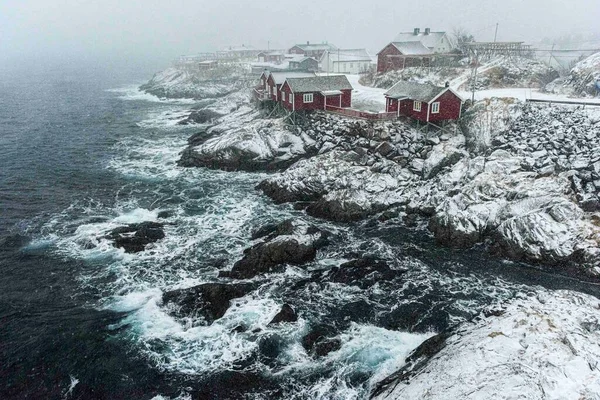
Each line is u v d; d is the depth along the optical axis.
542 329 18.23
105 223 33.19
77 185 41.25
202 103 87.75
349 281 25.52
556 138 35.81
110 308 23.84
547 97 45.72
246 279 25.91
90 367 19.94
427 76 61.09
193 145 52.38
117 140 57.72
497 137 39.00
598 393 14.95
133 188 40.44
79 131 63.12
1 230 32.16
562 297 21.61
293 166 40.09
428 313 22.84
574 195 29.81
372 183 35.47
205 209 35.72
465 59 65.62
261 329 21.97
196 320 22.69
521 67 57.59
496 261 27.33
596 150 33.03
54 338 21.61
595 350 17.06
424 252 28.62
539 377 15.76
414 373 17.75
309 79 48.34
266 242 27.86
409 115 43.03
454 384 16.16
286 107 49.31
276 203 36.66
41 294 25.08
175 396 18.41
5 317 23.16
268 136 45.66
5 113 77.50
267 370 19.64
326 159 38.81
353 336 21.48
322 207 33.91
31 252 29.28
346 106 49.69
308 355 20.41
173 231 31.95
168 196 38.41
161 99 96.25
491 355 17.14
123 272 27.03
